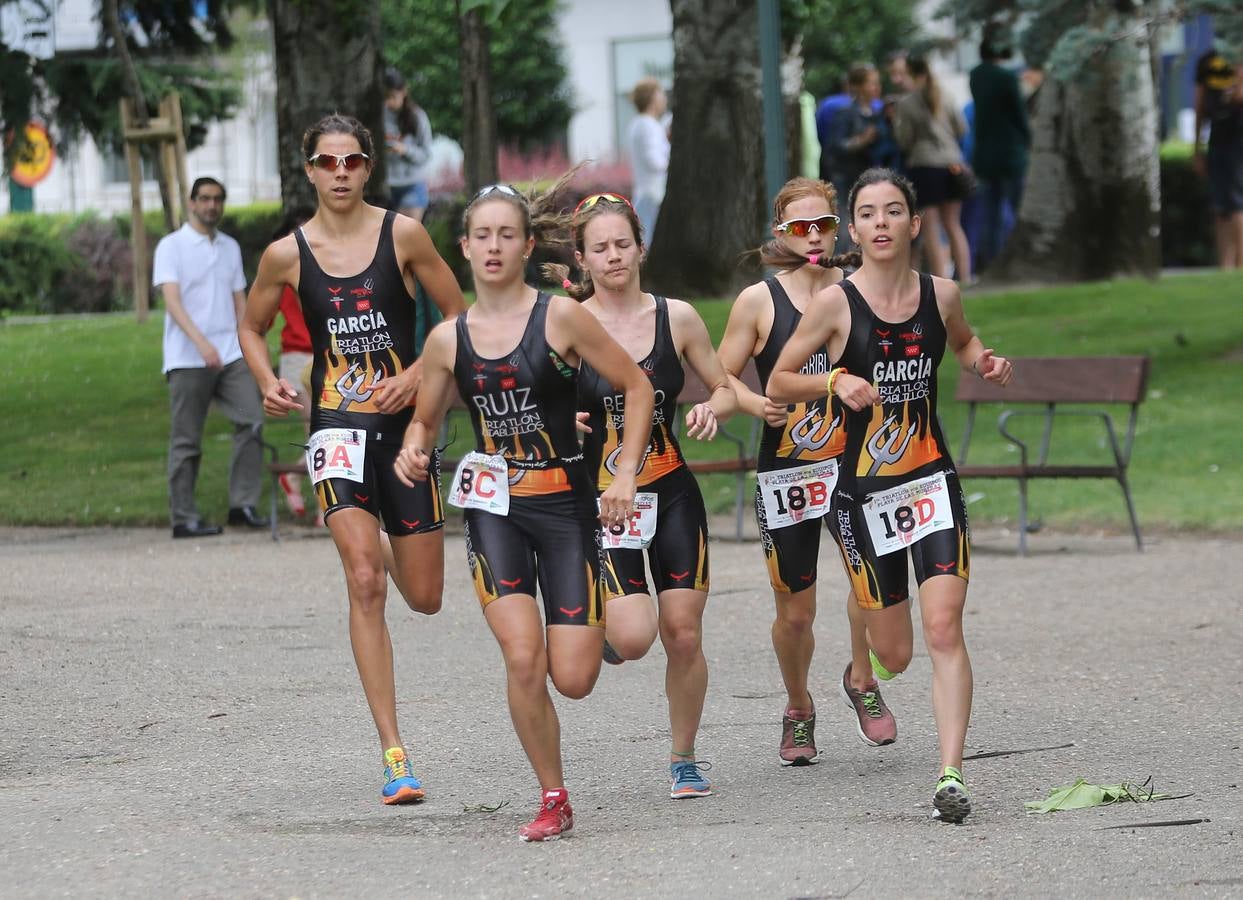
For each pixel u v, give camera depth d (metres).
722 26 36.25
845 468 11.25
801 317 12.45
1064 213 37.19
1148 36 29.58
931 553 10.83
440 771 12.01
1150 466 25.50
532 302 10.41
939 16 34.66
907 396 11.08
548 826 10.17
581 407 11.51
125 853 9.91
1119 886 8.95
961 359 11.55
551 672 10.33
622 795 11.34
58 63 38.69
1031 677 14.64
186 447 24.38
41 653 16.09
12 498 26.95
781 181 25.23
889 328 11.02
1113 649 15.70
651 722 13.42
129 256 55.56
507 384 10.32
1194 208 48.16
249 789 11.55
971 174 35.88
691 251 36.50
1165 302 34.22
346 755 12.48
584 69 76.00
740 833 10.22
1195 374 29.67
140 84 40.16
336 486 11.66
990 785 11.34
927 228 35.91
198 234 24.53
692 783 11.28
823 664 15.53
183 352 24.23
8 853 9.94
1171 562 20.41
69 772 12.12
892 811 10.75
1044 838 9.92
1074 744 12.36
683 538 11.33
